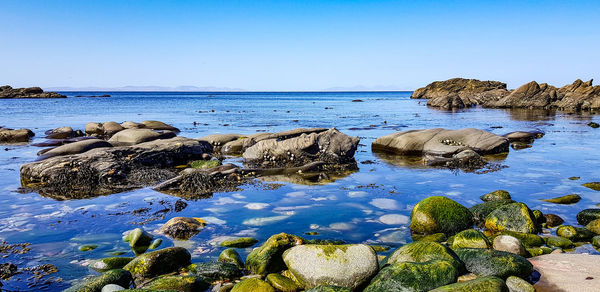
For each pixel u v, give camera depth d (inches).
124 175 486.0
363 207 371.2
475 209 341.4
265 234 301.0
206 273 232.7
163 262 239.1
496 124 1304.1
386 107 2691.9
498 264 220.1
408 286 195.8
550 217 324.2
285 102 3757.4
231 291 210.8
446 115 1803.6
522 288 200.4
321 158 606.9
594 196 398.9
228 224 323.3
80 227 318.7
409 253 234.2
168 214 350.9
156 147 600.1
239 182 472.4
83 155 519.2
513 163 590.9
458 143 692.7
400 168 568.7
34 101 3639.3
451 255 227.1
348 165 582.2
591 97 2148.1
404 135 724.0
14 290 215.2
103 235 300.8
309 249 228.5
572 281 209.6
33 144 830.5
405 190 435.5
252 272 238.2
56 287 219.9
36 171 482.9
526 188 436.5
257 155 621.6
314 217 341.7
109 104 3080.7
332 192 427.8
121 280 216.2
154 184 463.2
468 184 460.8
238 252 267.0
